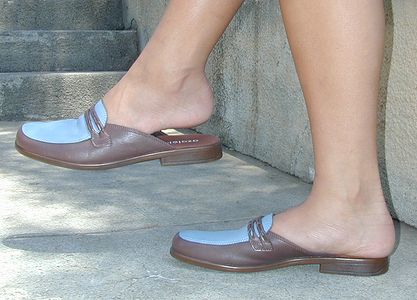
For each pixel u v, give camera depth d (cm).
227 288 117
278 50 181
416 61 139
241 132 202
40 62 283
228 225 143
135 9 297
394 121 145
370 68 112
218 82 212
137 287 117
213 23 122
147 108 126
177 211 151
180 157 126
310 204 121
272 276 121
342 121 115
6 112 253
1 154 194
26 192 163
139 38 294
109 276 121
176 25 123
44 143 126
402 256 129
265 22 186
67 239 135
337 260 121
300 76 115
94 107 127
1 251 130
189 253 122
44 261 126
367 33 111
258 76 191
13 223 143
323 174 119
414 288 118
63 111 258
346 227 120
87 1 310
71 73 260
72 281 119
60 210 151
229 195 163
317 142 118
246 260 121
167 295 115
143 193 163
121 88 126
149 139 125
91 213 149
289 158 180
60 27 308
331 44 111
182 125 127
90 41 288
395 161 146
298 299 114
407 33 141
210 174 180
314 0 110
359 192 119
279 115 183
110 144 125
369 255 121
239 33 198
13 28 302
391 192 147
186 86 126
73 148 126
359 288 118
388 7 144
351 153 117
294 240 121
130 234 138
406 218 145
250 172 182
